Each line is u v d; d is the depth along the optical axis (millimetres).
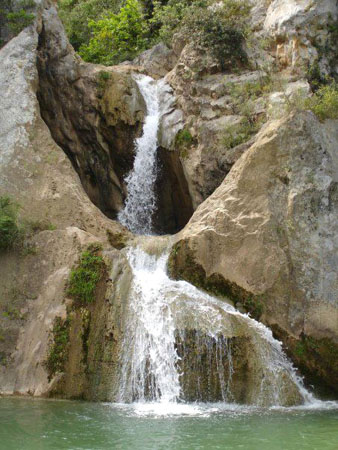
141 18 25062
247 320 11695
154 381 10555
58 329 11484
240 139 15781
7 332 12156
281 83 15992
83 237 12773
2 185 14133
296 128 13023
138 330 11016
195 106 17250
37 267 12797
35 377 11258
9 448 7410
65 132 18219
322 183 12703
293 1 16797
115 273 11969
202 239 12961
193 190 16469
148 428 8445
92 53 24266
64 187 14539
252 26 17797
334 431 8398
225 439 7875
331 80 16094
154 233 17844
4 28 17266
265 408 10180
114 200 18219
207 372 10555
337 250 12359
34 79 15977
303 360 11719
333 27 16547
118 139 18047
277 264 12266
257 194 12961
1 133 14773
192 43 18141
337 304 11922
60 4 29484
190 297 11867
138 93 18375
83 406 10055
